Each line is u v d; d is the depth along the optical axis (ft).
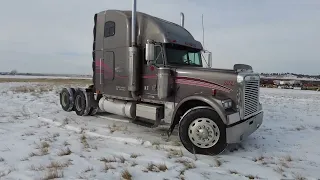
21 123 24.48
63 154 15.43
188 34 23.52
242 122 16.53
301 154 16.66
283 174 12.98
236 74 16.44
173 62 20.70
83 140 18.67
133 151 16.46
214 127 15.98
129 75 21.63
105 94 25.53
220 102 15.85
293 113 35.45
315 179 12.44
